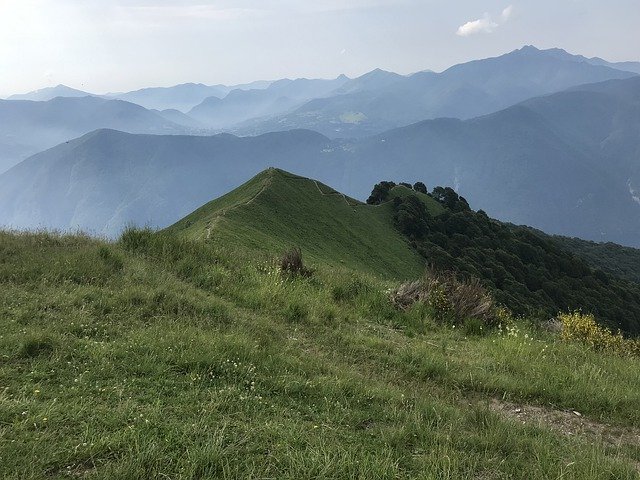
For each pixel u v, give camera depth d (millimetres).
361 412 4746
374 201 98750
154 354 5445
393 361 6805
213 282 9781
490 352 7855
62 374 4738
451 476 3623
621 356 9352
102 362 5047
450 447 4109
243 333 6723
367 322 9195
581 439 4832
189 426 3891
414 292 10969
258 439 3896
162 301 7723
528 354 7805
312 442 3904
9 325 5910
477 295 11070
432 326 9422
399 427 4480
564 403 5941
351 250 58281
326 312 9016
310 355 6512
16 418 3703
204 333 6410
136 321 6723
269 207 55906
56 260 9008
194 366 5293
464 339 8938
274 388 5102
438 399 5500
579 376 6770
